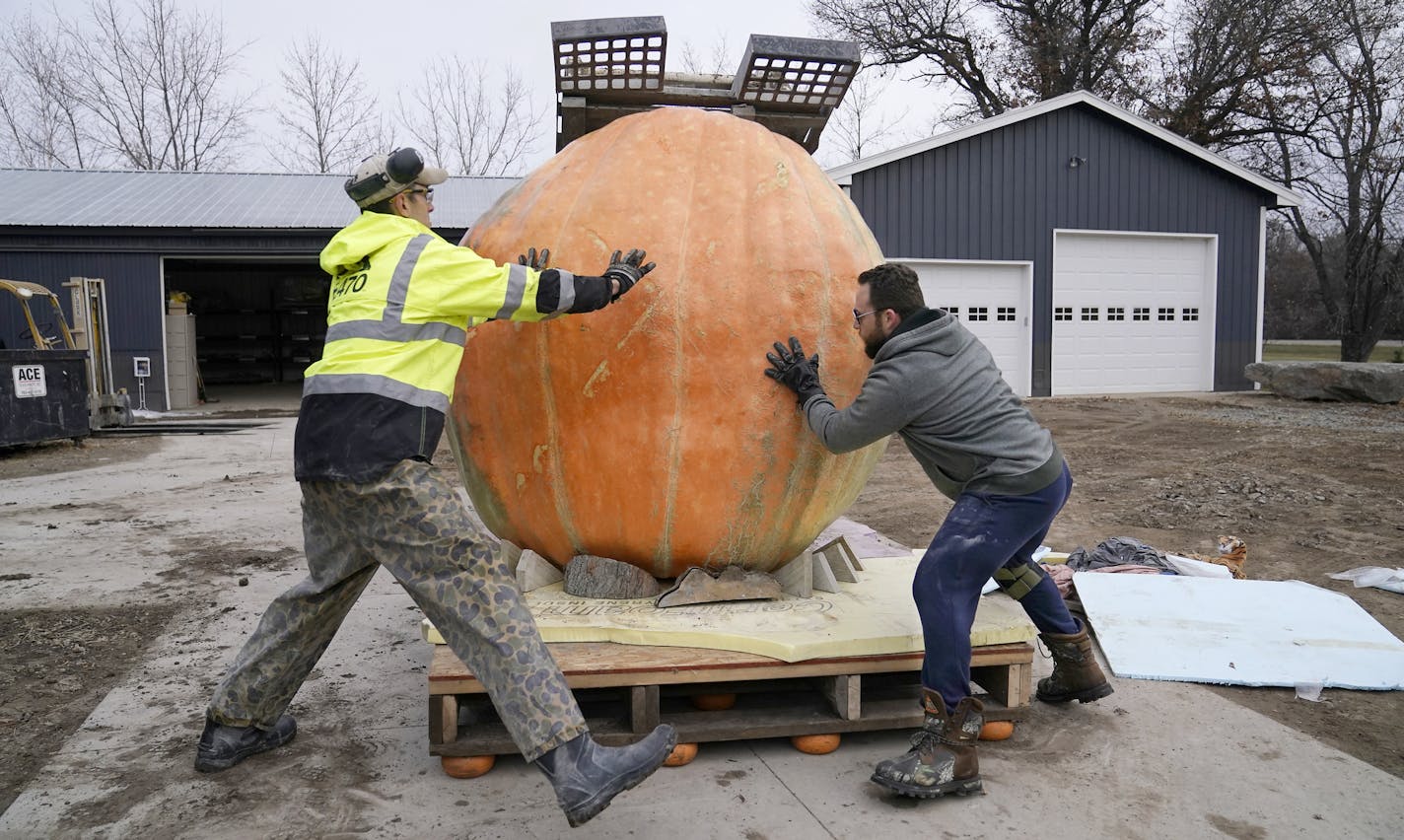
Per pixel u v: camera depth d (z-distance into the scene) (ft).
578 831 8.23
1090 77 98.94
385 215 8.61
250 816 8.53
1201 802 8.84
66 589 16.71
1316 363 56.24
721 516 10.39
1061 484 9.24
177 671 12.45
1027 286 58.95
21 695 11.80
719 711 10.03
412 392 8.04
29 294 42.29
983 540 8.91
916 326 9.23
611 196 10.40
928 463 9.79
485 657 7.73
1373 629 13.09
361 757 9.77
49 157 110.63
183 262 81.41
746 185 10.64
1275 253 151.33
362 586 9.16
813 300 10.27
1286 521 21.70
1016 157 57.88
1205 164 60.64
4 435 36.09
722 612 10.34
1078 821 8.46
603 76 12.47
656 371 9.93
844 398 10.50
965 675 8.82
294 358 87.30
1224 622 13.32
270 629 9.15
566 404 10.10
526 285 8.26
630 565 10.82
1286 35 88.89
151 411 57.26
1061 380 60.03
